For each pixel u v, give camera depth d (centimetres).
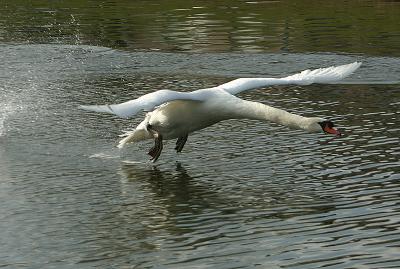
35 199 1247
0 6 3219
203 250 1053
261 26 2733
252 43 2472
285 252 1038
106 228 1134
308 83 1220
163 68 2181
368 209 1173
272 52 2341
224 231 1113
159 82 2031
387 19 2830
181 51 2386
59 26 2777
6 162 1409
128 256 1040
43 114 1714
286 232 1102
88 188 1292
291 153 1438
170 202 1228
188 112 1251
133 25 2780
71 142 1523
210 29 2686
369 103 1777
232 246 1062
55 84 2003
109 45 2480
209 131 1580
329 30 2656
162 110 1280
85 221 1160
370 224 1117
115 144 1519
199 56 2312
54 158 1434
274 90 1919
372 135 1528
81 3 3262
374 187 1260
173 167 1391
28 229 1133
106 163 1412
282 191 1261
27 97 1864
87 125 1633
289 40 2502
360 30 2648
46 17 2956
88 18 2920
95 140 1539
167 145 1509
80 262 1025
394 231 1090
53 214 1187
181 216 1173
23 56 2314
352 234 1086
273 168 1368
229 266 1002
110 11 3061
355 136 1525
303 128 1188
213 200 1232
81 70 2164
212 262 1016
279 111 1201
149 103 1055
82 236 1106
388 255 1017
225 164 1393
